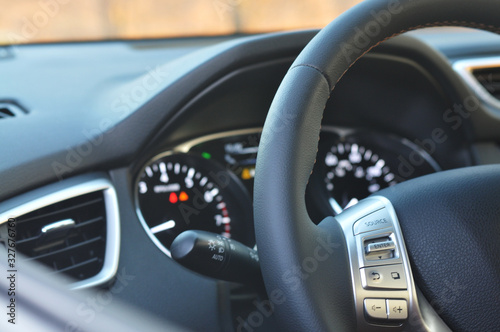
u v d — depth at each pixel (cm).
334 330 63
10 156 95
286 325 64
